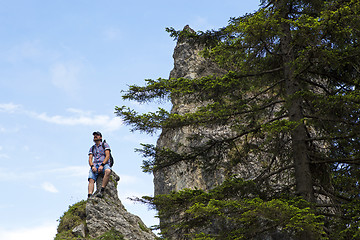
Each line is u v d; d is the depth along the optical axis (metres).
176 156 13.01
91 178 12.84
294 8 13.34
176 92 12.16
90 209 12.12
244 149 13.72
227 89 12.58
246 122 13.43
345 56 10.98
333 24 10.26
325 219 10.84
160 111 11.66
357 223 9.91
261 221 10.18
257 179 12.61
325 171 12.22
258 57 12.11
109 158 13.20
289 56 13.19
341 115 11.20
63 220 12.22
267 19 10.54
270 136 13.48
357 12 10.05
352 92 10.57
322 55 10.70
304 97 11.91
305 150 12.06
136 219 12.72
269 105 12.75
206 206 9.85
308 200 11.39
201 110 12.30
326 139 11.67
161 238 12.38
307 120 11.65
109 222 12.02
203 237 10.02
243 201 9.45
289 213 9.06
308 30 10.38
